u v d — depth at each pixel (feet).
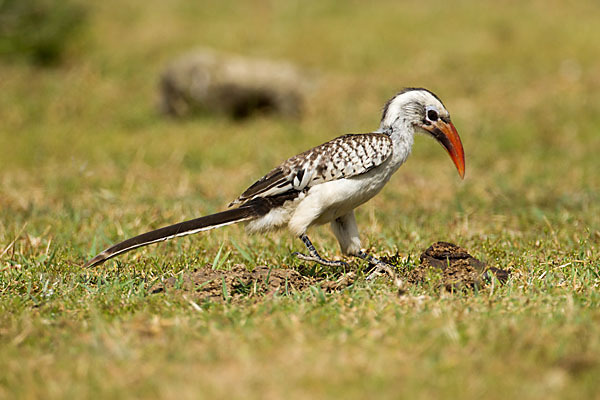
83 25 97.40
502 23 104.94
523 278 28.71
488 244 34.40
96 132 70.08
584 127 67.10
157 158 59.88
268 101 74.54
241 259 33.55
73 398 18.61
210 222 29.12
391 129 30.89
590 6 112.16
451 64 90.07
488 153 60.34
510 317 23.31
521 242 35.37
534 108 73.31
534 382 18.74
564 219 40.19
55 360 21.18
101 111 76.18
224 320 23.86
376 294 26.50
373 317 23.79
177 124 72.69
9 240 36.42
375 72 88.63
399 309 24.38
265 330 22.59
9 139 66.39
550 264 30.94
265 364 20.25
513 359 20.02
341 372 19.43
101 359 20.89
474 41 98.17
